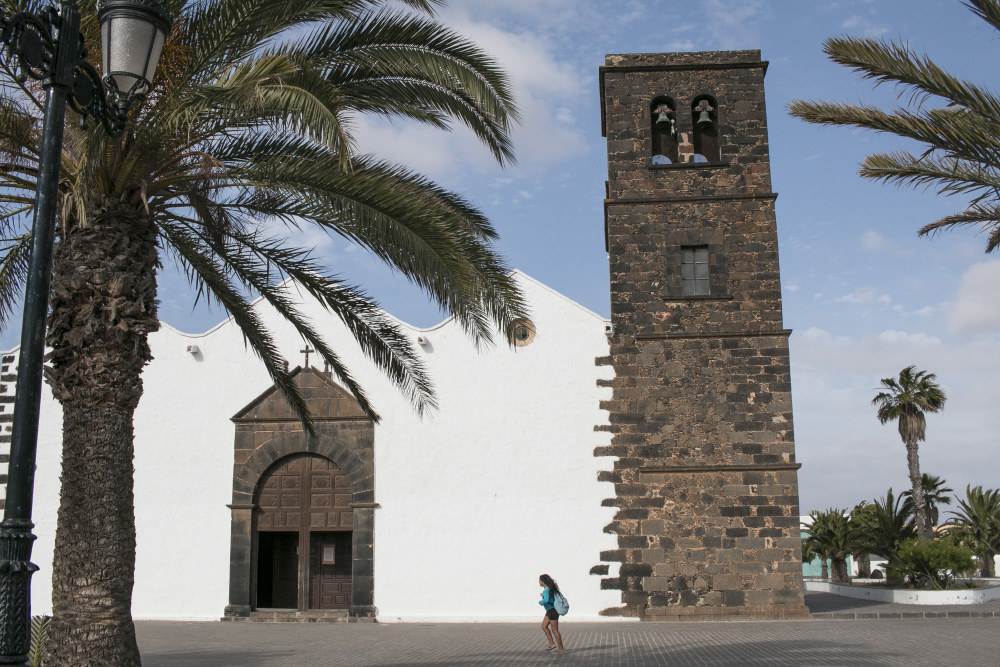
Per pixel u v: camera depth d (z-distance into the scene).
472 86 12.59
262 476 27.44
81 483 11.70
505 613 25.75
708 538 25.28
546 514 26.12
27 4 11.18
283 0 11.84
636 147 27.75
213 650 19.48
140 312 12.14
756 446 25.61
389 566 26.36
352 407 27.38
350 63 13.23
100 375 11.82
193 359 28.34
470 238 13.55
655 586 25.22
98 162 11.51
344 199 12.38
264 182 12.65
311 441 27.33
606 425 26.36
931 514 54.34
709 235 26.97
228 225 14.02
